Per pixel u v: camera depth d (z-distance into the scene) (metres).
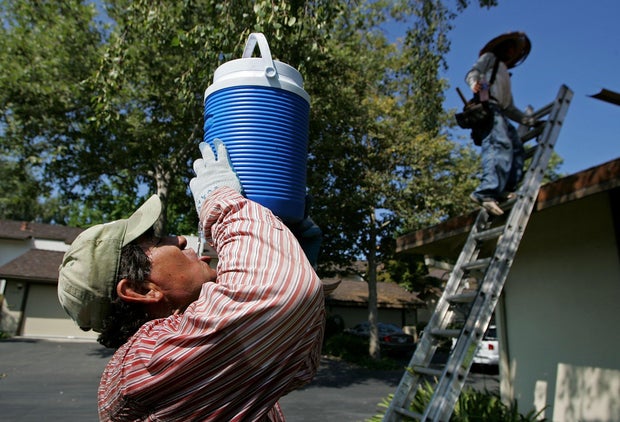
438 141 14.67
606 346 4.10
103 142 11.00
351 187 14.70
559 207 4.68
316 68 9.41
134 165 11.86
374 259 17.14
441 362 16.52
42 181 12.02
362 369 15.09
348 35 10.46
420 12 6.92
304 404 8.67
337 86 11.54
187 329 0.90
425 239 5.24
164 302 1.12
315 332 0.94
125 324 1.11
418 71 7.18
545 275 4.96
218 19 4.79
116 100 9.21
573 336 4.50
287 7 4.08
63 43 9.89
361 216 15.58
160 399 0.89
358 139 14.42
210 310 0.87
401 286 26.98
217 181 1.12
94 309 1.09
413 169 15.21
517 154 4.19
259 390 0.87
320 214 13.79
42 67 9.67
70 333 21.19
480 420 4.45
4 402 7.86
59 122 10.49
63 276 1.12
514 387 5.34
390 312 26.78
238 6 4.50
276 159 1.19
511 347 5.47
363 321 26.17
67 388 9.33
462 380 3.03
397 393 3.39
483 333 3.16
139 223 1.15
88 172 11.75
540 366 4.93
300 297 0.87
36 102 10.12
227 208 1.00
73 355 15.02
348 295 26.11
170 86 9.36
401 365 16.12
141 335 1.01
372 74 14.06
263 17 3.95
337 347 18.61
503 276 3.33
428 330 3.60
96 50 10.00
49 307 21.34
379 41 14.08
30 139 11.05
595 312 4.25
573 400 4.43
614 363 4.02
